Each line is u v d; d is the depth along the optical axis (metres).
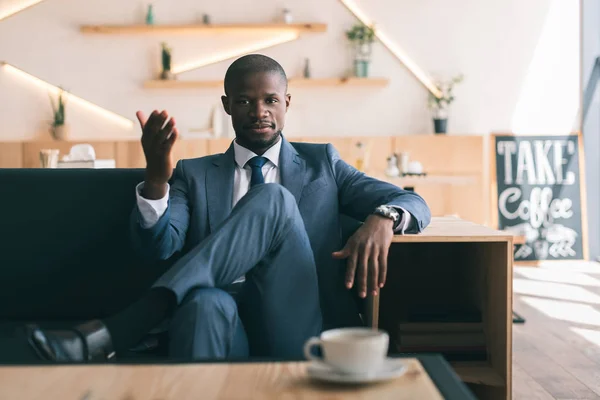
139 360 1.15
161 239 1.79
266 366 1.12
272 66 2.05
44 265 1.98
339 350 1.02
